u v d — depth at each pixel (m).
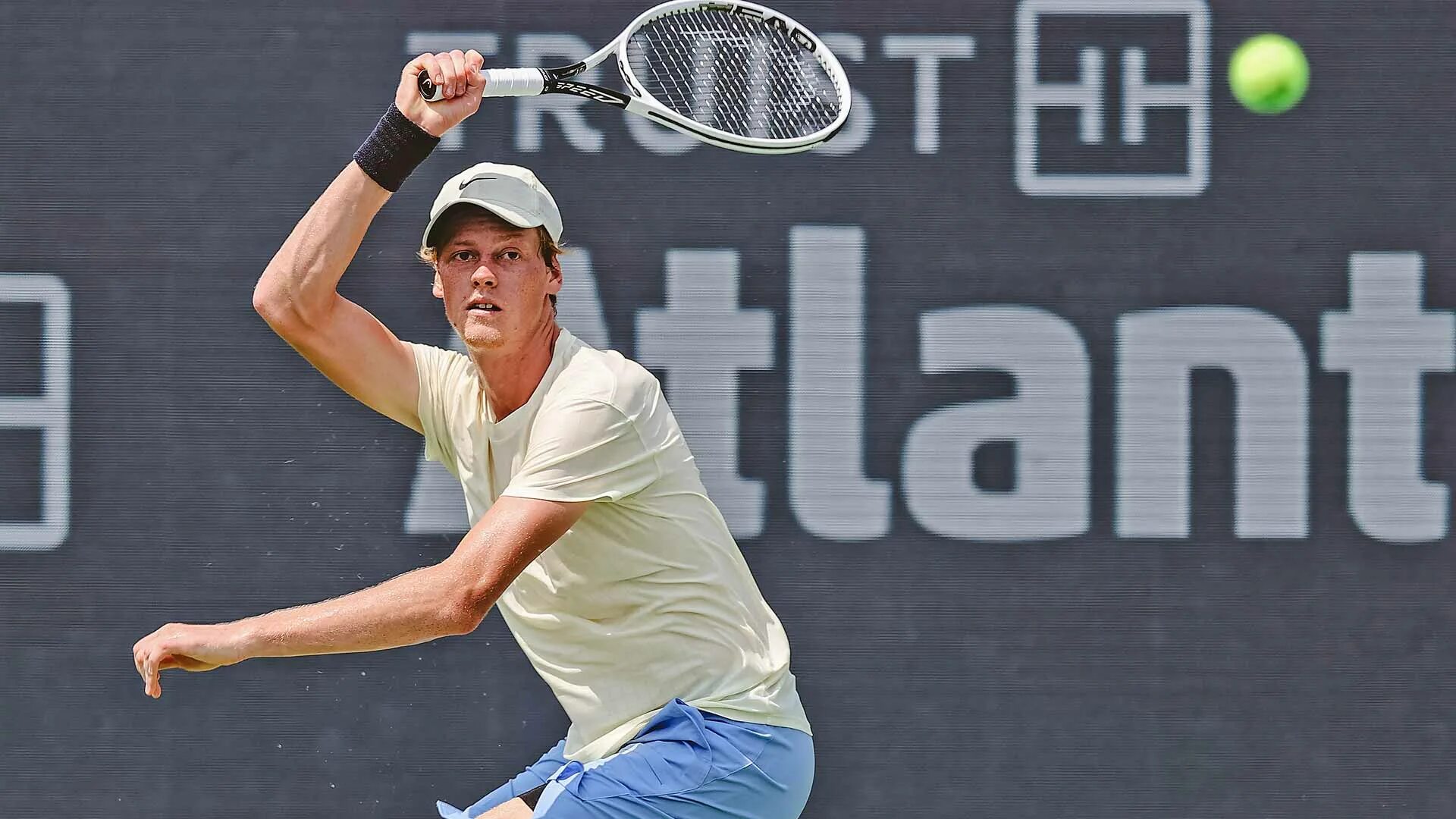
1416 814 14.88
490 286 8.06
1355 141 15.15
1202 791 14.88
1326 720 14.94
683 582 8.32
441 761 14.83
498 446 8.46
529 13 15.06
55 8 14.89
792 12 15.09
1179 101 15.14
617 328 15.04
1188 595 14.99
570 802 8.16
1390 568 15.03
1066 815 14.85
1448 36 15.14
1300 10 15.14
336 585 14.93
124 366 14.88
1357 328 15.11
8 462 14.82
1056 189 15.10
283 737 14.80
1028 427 15.05
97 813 14.71
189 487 14.89
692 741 8.21
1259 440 15.07
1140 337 15.09
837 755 14.86
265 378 14.95
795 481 15.04
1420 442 15.07
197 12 14.95
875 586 14.98
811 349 15.06
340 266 8.32
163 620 14.84
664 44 15.02
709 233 15.06
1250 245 15.12
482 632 14.88
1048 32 15.13
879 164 15.08
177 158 14.95
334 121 15.00
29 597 14.77
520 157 15.06
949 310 15.09
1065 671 14.95
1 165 14.86
